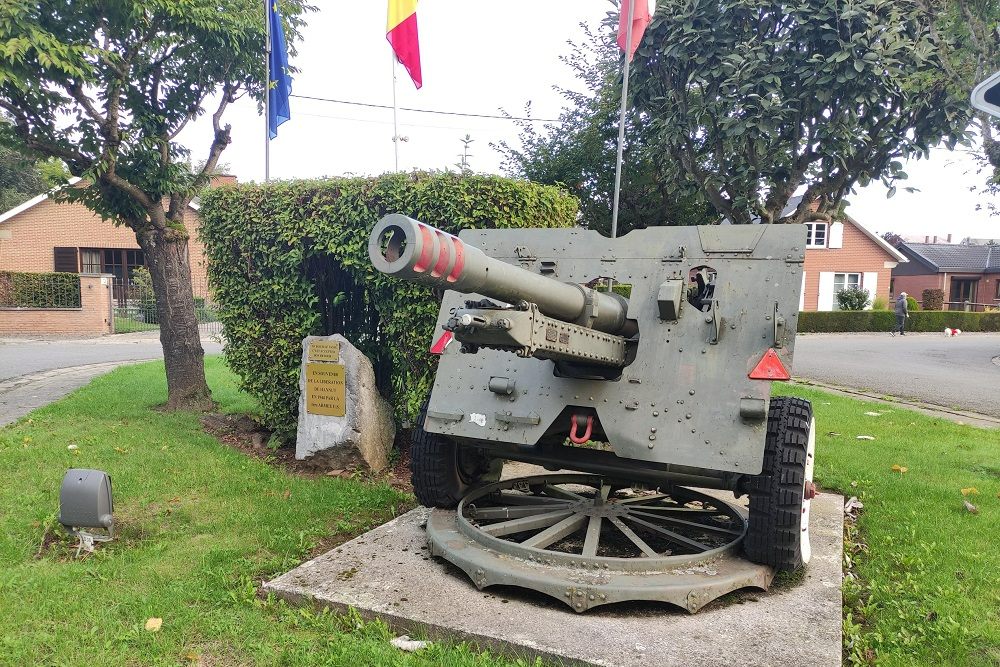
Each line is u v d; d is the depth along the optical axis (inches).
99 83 268.1
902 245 1640.0
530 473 218.4
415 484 170.2
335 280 253.0
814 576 142.5
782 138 311.7
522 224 214.1
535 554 134.5
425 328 214.7
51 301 799.1
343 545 155.6
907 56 292.8
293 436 247.8
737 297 143.8
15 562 145.4
